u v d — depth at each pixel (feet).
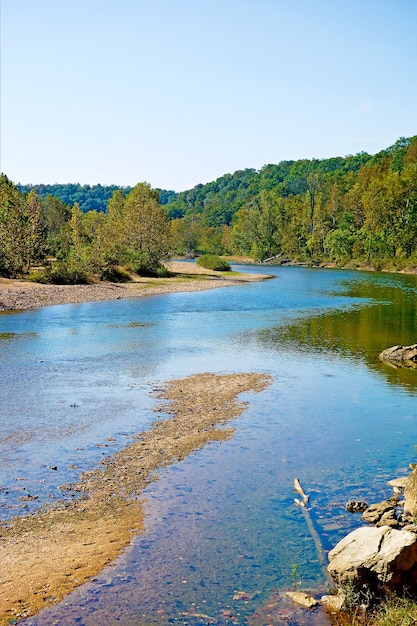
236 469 47.65
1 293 166.81
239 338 111.55
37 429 57.06
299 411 64.28
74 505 41.06
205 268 330.95
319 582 32.01
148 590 31.14
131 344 103.24
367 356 95.71
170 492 43.21
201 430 57.52
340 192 479.82
